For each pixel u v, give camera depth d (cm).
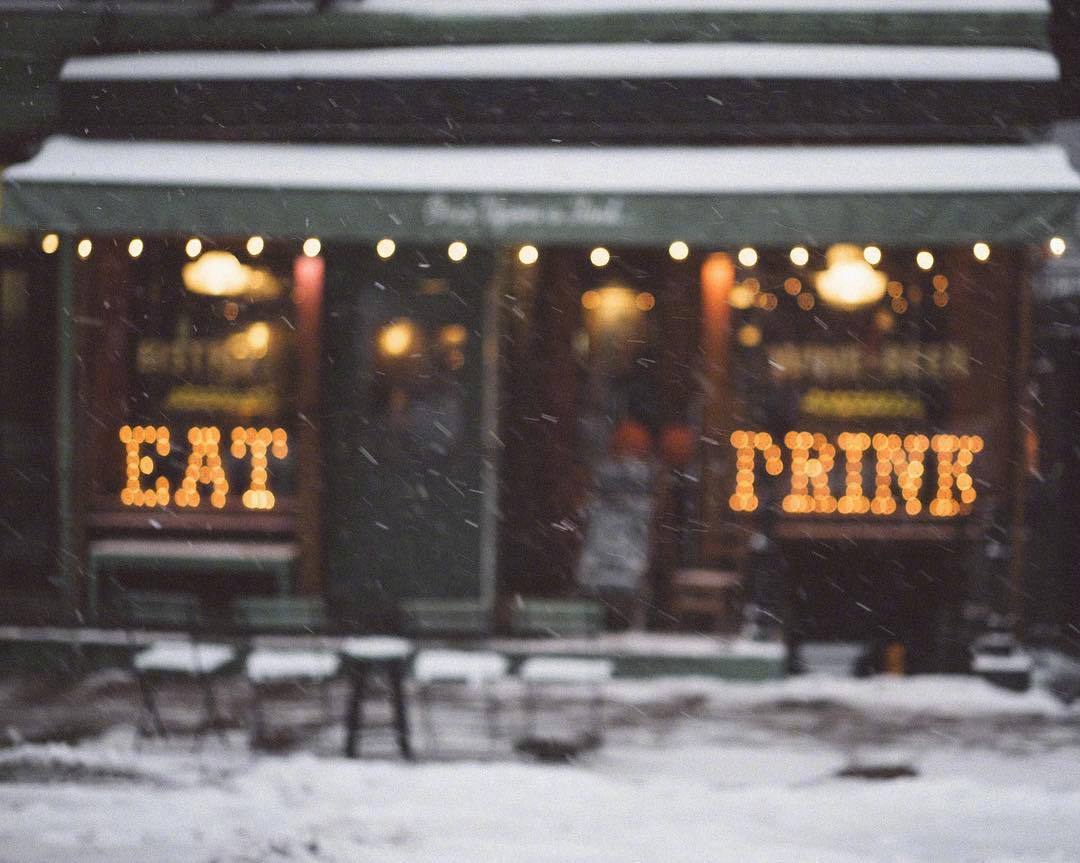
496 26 1354
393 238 1211
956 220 1161
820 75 1295
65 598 1363
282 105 1353
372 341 1359
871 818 887
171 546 1361
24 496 1412
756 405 1359
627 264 1401
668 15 1330
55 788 930
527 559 1387
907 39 1322
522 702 1242
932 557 1352
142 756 1055
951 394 1346
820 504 1354
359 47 1373
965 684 1292
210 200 1220
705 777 1024
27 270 1415
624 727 1162
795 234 1176
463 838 820
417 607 1144
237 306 1397
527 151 1289
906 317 1349
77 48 1395
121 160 1301
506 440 1382
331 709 1223
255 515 1389
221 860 746
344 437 1362
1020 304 1328
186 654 1125
